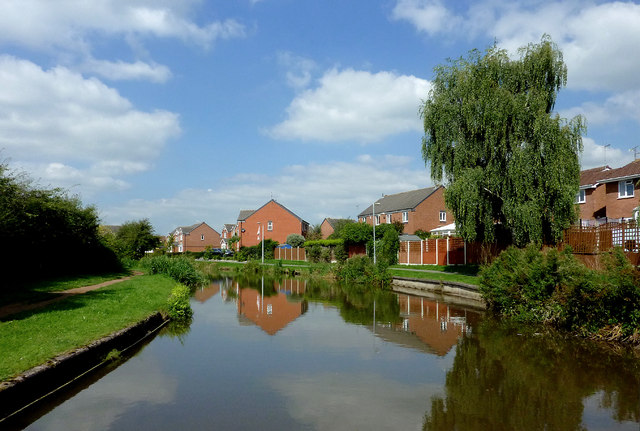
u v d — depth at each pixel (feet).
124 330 33.47
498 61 72.28
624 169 103.30
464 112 72.69
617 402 22.50
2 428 19.01
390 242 123.24
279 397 23.53
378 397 23.53
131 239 142.20
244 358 31.81
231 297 73.51
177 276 89.61
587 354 32.09
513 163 67.41
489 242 80.53
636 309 33.47
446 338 38.47
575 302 38.22
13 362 22.54
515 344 35.76
